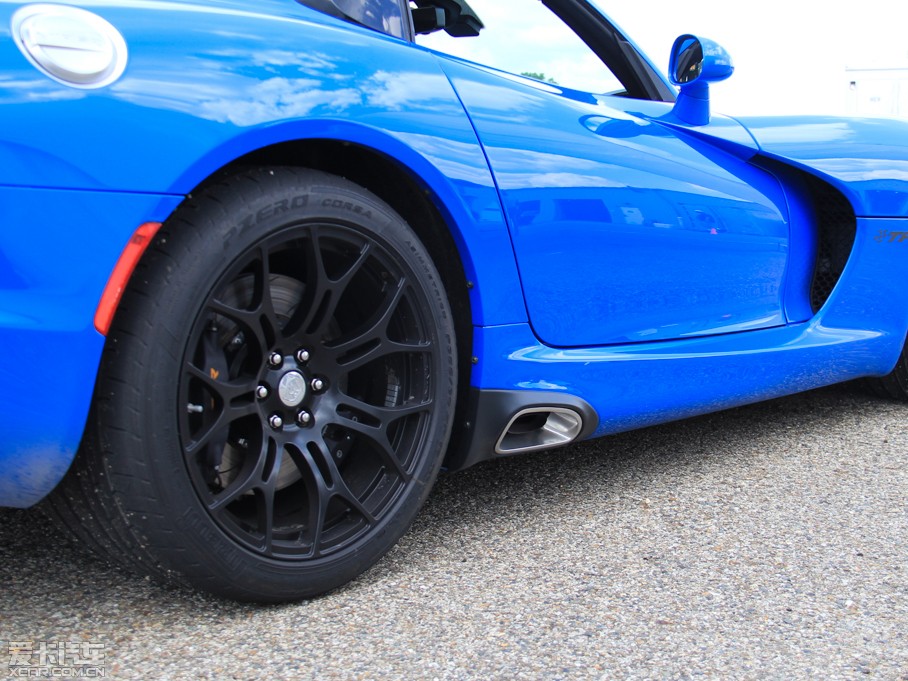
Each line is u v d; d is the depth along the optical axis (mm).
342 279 1454
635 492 2119
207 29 1321
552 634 1401
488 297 1722
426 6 1823
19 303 1138
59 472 1222
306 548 1466
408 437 1615
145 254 1252
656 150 2102
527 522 1906
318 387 1476
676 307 2146
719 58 2184
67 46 1159
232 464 1479
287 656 1308
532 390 1831
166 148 1212
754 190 2371
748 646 1381
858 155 2623
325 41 1478
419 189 1612
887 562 1732
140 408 1234
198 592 1502
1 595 1461
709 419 2840
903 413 2988
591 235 1894
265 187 1347
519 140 1763
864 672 1313
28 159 1122
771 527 1906
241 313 1341
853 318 2707
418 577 1611
